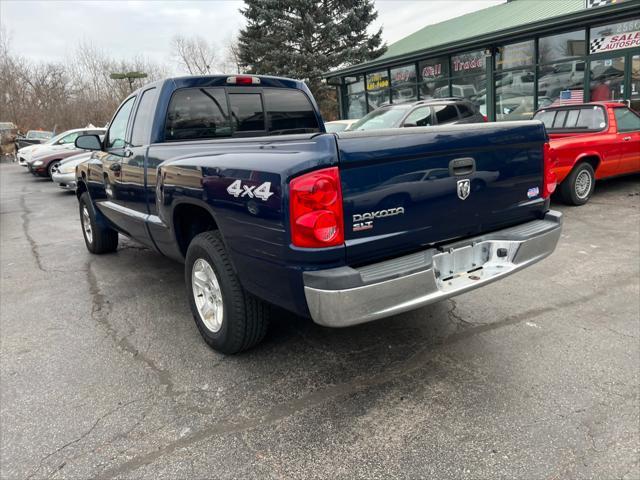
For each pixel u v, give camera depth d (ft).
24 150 64.75
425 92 58.18
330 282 7.68
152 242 13.87
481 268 9.84
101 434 8.36
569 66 43.14
